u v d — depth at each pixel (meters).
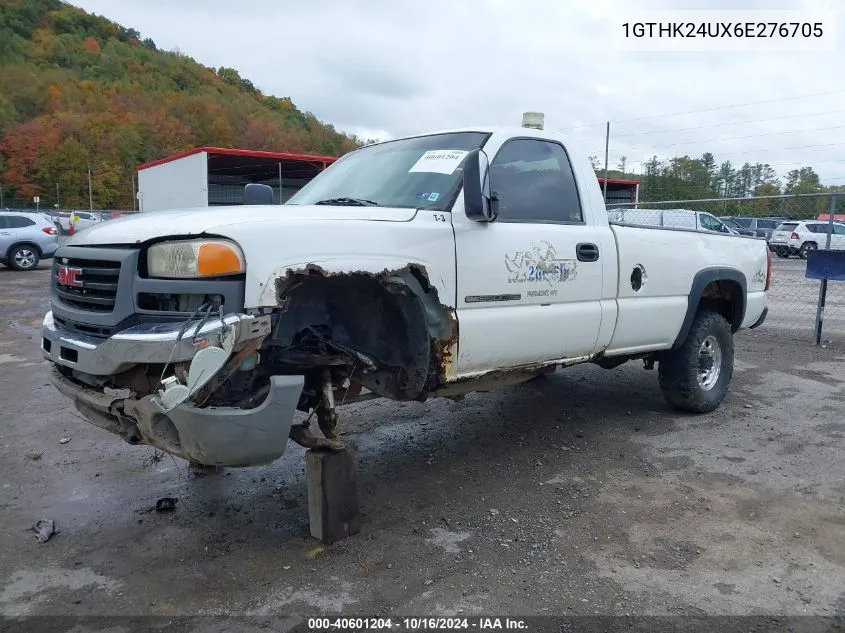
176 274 2.80
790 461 4.51
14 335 9.23
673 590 2.95
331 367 3.29
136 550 3.32
